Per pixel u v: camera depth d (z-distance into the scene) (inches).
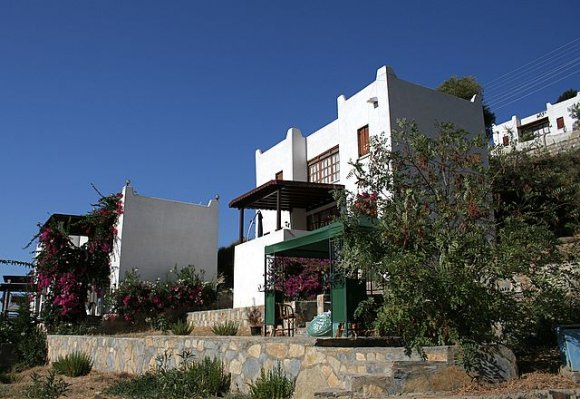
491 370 297.6
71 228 980.6
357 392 283.6
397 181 384.2
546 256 333.1
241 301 818.8
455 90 1448.1
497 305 317.4
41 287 882.1
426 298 311.0
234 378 417.7
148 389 410.0
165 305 875.4
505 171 383.2
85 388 474.9
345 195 383.2
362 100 764.6
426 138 390.3
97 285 911.7
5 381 591.8
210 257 1009.5
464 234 331.9
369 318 385.4
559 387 280.1
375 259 340.8
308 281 658.2
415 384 280.7
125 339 583.2
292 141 943.0
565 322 351.3
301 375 354.6
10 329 802.2
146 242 936.9
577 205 373.1
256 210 985.5
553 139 1507.1
